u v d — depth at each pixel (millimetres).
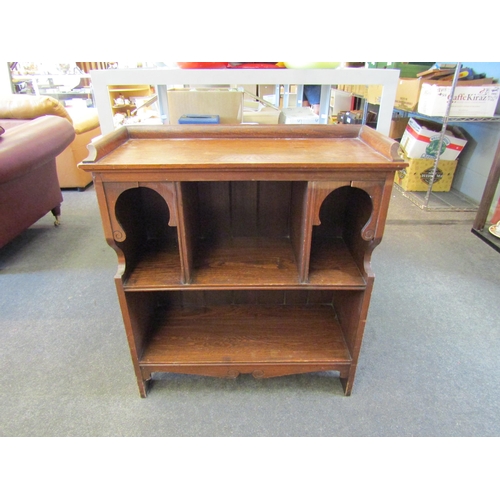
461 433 1192
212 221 1359
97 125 3508
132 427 1214
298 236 1153
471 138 2988
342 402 1302
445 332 1624
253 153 1030
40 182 2391
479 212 2453
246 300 1532
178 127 1193
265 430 1203
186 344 1329
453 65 2826
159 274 1149
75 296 1877
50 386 1365
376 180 966
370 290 1117
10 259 2230
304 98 3951
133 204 1201
